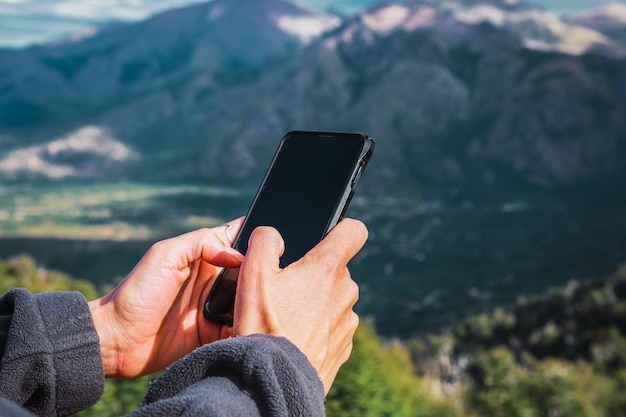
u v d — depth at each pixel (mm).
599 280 132250
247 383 583
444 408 13547
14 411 463
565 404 34344
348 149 1042
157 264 989
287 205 1036
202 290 1048
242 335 671
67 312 841
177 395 559
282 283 703
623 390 63844
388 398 7566
